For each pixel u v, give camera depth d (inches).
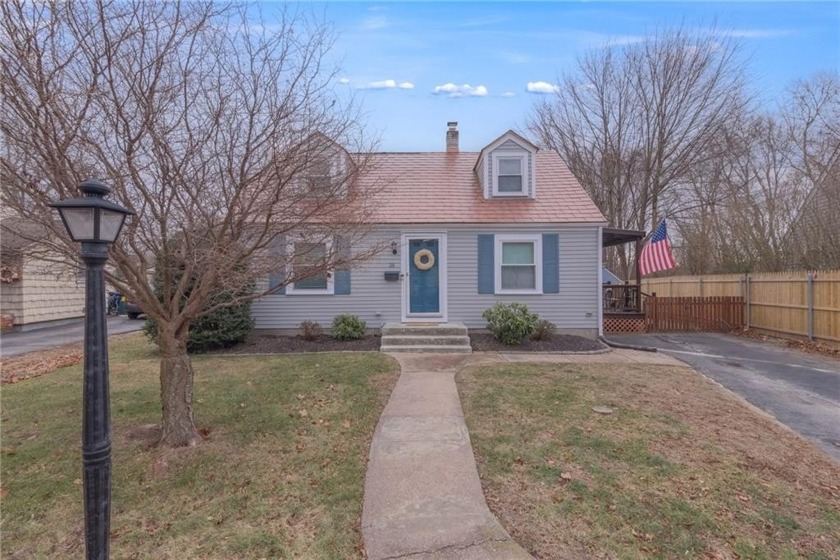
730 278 573.9
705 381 294.7
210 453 170.4
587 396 247.6
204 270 178.1
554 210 467.8
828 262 543.2
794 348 426.9
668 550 119.3
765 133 791.1
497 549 117.2
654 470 162.1
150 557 115.3
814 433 211.8
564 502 140.9
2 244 151.7
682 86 876.6
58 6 132.8
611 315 546.3
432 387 265.9
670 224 940.0
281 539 122.8
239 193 153.8
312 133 167.6
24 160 131.2
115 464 163.3
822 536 127.3
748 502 143.6
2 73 123.6
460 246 458.3
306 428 199.5
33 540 123.3
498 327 405.4
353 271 447.8
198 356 365.1
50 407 228.5
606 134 978.1
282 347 396.5
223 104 154.5
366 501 141.4
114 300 839.1
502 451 176.4
